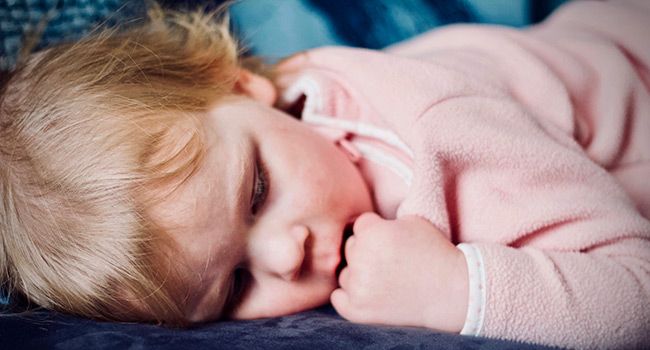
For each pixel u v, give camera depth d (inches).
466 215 18.4
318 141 18.6
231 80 20.3
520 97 20.2
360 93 20.1
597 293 16.4
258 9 24.2
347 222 18.2
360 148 19.8
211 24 22.6
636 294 16.5
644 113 20.6
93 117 17.0
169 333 15.6
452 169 18.5
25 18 20.5
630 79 20.6
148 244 16.3
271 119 18.4
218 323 17.0
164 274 16.5
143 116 17.1
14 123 17.3
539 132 18.6
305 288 17.7
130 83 18.1
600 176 18.2
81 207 16.4
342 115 20.1
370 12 24.6
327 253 17.7
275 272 17.3
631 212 17.7
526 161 18.1
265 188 17.6
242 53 23.3
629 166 20.4
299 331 15.8
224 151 17.1
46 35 20.8
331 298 17.7
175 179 16.5
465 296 16.4
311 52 21.6
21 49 20.3
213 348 14.9
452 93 18.8
